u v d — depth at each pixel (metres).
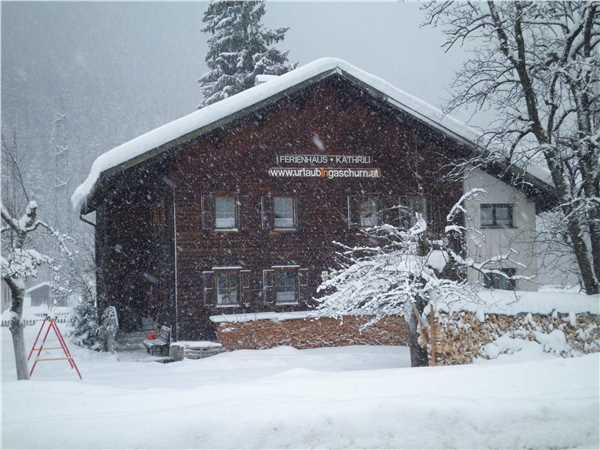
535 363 10.04
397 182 24.05
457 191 24.66
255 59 40.12
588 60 17.52
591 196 17.59
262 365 17.73
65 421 7.27
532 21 18.70
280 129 22.95
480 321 13.97
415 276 13.75
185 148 21.88
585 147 17.59
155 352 21.75
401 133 24.23
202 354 20.09
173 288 21.70
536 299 14.48
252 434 7.08
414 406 7.54
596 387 8.56
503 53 18.62
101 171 19.92
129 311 25.88
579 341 14.09
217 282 21.94
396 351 20.48
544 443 7.56
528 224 25.20
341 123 23.61
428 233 17.34
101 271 27.48
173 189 21.70
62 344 16.27
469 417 7.55
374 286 14.07
